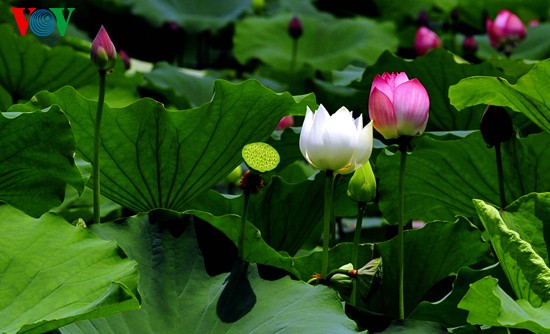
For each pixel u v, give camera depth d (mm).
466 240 5262
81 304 4703
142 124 5332
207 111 5332
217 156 5434
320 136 4906
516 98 5312
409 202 5730
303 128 4945
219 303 4895
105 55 5109
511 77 6184
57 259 4789
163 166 5418
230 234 5141
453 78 6211
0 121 5035
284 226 5691
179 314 4883
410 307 5273
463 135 5676
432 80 6254
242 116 5371
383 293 5270
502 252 4934
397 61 6230
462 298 4941
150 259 4953
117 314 4848
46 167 5117
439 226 5266
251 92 5328
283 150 6000
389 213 5703
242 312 4867
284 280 4910
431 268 5270
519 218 5117
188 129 5359
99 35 5113
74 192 6184
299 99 5371
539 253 5082
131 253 4949
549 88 5227
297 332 4773
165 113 5320
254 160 4887
